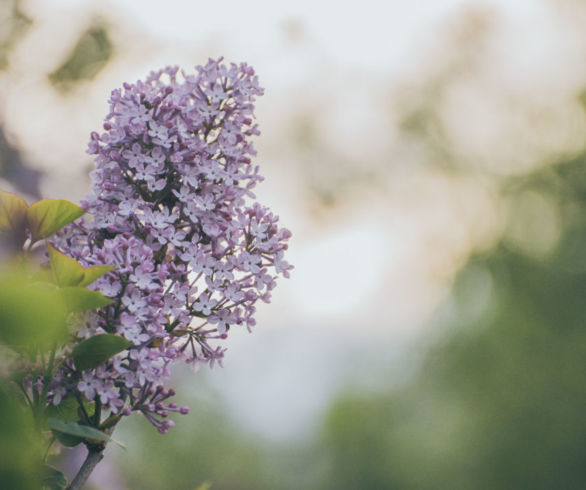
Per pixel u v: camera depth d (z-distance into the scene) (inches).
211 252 94.8
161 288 89.7
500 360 743.1
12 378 83.3
